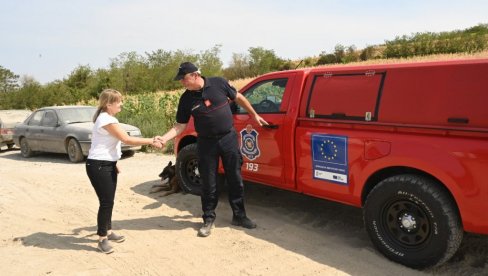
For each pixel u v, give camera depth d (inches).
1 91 1898.4
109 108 162.6
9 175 333.7
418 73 149.9
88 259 164.2
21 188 285.4
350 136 164.9
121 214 221.9
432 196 139.9
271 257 162.9
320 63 2161.7
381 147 154.6
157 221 209.2
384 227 156.6
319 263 156.8
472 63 137.8
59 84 1685.5
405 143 148.2
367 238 181.2
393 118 154.0
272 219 206.7
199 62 2197.3
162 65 2068.2
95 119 163.6
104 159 162.6
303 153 183.9
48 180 308.2
